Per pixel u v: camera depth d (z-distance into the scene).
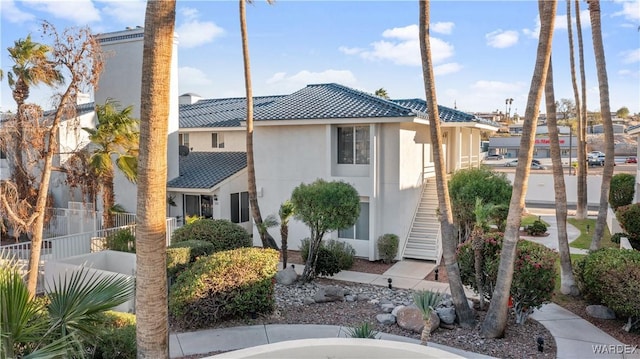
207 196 21.95
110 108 17.80
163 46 5.96
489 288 11.01
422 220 19.38
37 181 18.14
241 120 22.62
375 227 17.77
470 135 25.70
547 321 10.50
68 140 20.00
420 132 20.23
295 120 18.67
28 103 13.82
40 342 5.43
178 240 14.93
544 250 10.51
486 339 9.48
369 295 13.10
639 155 23.91
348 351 6.30
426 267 16.69
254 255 11.20
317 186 14.29
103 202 18.25
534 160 63.50
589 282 10.47
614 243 18.50
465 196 16.20
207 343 9.45
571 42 24.16
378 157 17.77
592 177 31.55
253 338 9.73
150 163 6.00
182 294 10.19
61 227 20.91
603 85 14.02
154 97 5.95
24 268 13.79
